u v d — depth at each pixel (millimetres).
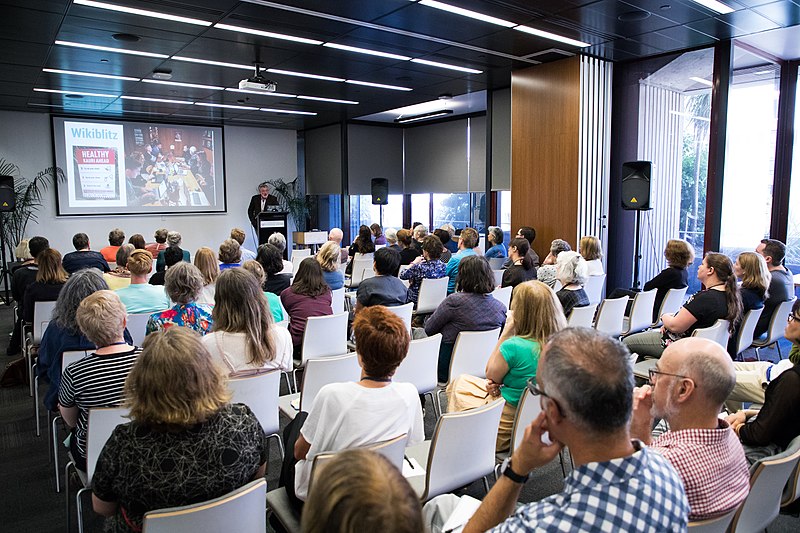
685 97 6852
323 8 5062
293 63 7160
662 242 7305
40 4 4789
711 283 3840
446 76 8016
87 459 2227
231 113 11094
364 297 4391
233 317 2711
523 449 1224
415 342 3291
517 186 7785
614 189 7680
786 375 2158
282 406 3172
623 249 7691
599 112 7285
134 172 11383
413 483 2234
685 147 6906
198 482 1614
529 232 7090
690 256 5062
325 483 793
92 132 10906
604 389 1101
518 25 5691
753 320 4273
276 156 13234
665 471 1143
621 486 1087
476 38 6137
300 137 13750
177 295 3195
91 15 5109
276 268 4809
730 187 6672
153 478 1580
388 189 12641
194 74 7668
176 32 5691
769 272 4410
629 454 1130
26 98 9102
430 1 4918
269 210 11742
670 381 1603
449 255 7223
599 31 5918
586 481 1099
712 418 1579
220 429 1658
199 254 4145
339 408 1953
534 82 7441
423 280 5348
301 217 13281
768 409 2176
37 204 10484
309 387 3045
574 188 7098
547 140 7355
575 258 4074
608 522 1062
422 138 12727
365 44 6301
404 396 2055
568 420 1149
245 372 2742
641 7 5133
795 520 2770
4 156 10195
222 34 5801
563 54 6887
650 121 7230
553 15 5355
